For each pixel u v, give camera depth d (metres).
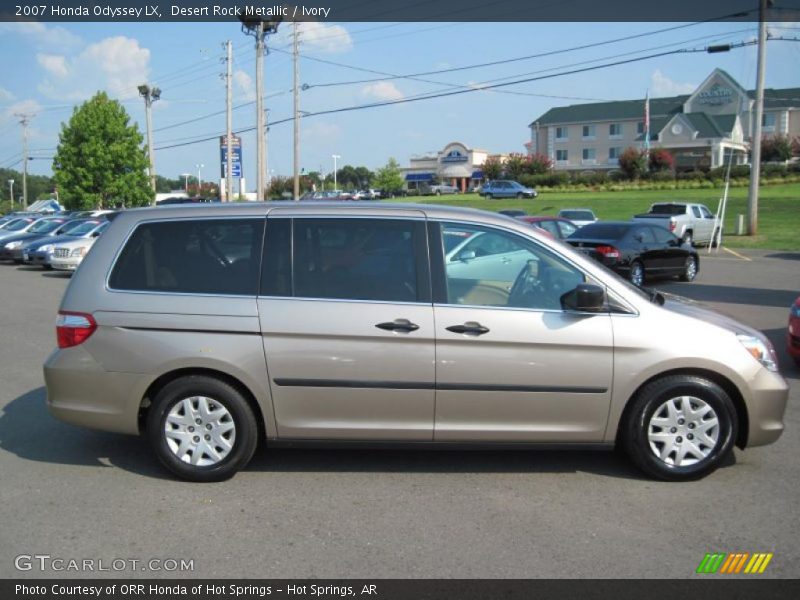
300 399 4.80
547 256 4.94
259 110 34.91
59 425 6.21
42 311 13.35
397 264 4.86
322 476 5.03
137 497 4.67
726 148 72.69
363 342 4.74
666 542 4.04
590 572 3.71
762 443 4.98
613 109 82.44
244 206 5.05
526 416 4.81
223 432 4.88
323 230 4.93
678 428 4.88
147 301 4.86
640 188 63.00
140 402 4.89
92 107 45.25
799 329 8.13
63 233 23.09
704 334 4.83
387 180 88.75
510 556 3.88
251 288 4.85
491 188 60.38
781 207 43.22
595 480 4.95
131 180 45.88
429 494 4.71
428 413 4.80
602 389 4.79
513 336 4.73
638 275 16.23
